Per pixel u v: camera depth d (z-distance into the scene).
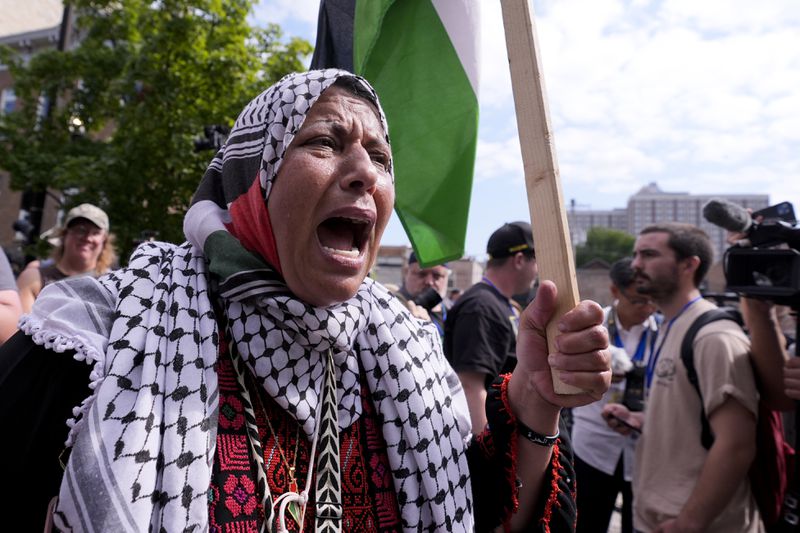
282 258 1.04
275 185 1.06
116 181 10.55
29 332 0.90
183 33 10.45
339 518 1.01
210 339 0.98
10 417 0.85
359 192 1.04
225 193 1.20
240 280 1.00
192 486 0.86
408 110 1.60
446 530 1.10
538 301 1.03
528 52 1.03
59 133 12.13
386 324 1.25
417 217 1.58
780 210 2.20
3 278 2.19
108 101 11.78
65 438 0.87
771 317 2.32
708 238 2.71
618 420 2.87
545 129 1.02
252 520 0.92
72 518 0.79
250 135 1.15
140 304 0.98
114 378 0.87
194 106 10.73
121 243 10.41
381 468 1.12
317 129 1.05
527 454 1.18
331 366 1.12
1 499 0.84
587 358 0.99
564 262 1.01
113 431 0.84
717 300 3.37
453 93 1.61
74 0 11.65
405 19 1.62
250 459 0.97
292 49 11.47
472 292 2.86
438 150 1.60
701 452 2.38
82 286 0.98
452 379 1.38
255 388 1.03
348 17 1.63
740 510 2.33
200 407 0.92
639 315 3.51
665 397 2.49
